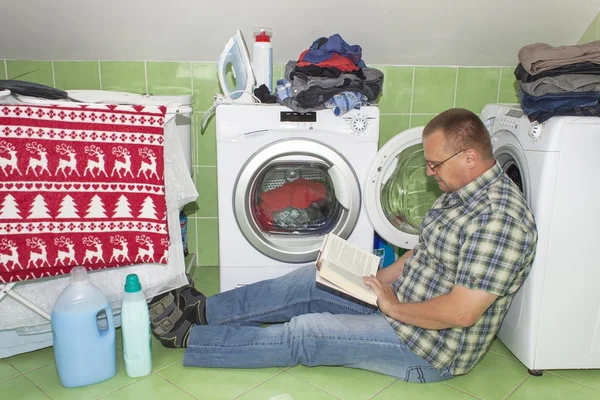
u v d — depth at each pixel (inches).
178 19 84.5
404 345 57.2
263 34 81.1
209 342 62.4
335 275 57.4
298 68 72.1
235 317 67.1
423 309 53.3
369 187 74.2
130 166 59.9
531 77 59.6
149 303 68.5
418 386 61.0
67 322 57.9
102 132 58.7
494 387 61.1
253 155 73.3
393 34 89.3
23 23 84.1
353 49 75.5
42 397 57.9
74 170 58.1
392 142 72.5
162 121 60.6
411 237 77.2
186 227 98.4
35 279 62.3
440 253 55.5
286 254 76.4
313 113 73.0
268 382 61.2
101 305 59.7
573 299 60.7
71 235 58.9
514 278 53.1
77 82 93.4
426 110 99.6
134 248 61.3
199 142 96.4
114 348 61.9
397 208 80.4
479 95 99.7
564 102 57.2
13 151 55.8
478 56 95.6
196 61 93.1
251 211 76.0
